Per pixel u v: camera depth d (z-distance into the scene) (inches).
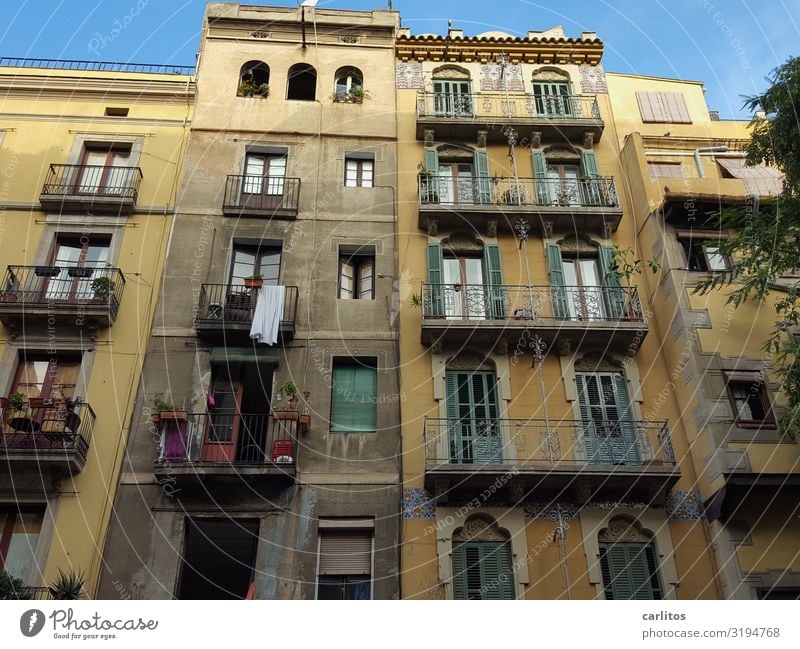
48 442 671.1
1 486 660.1
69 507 658.8
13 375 725.9
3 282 777.6
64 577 585.3
